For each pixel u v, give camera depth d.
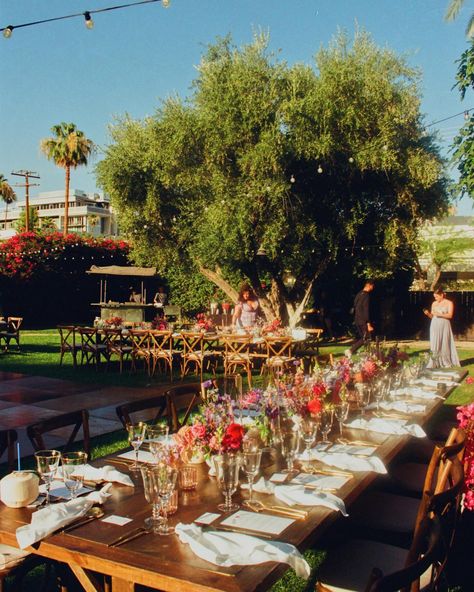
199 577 2.09
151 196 16.89
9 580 3.68
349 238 16.14
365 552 3.14
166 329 12.02
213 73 15.45
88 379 11.26
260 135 14.88
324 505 2.76
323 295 20.73
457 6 11.16
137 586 2.70
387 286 21.12
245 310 12.80
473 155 8.92
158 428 3.51
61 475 2.88
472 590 3.70
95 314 24.38
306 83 15.48
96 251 25.45
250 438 3.22
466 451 3.88
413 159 15.58
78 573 2.37
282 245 15.88
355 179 16.30
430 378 6.96
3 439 3.60
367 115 15.20
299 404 3.74
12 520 2.61
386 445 3.85
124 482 3.07
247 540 2.33
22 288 23.86
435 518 2.42
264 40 15.50
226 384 4.85
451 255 29.56
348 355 6.36
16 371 12.20
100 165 17.41
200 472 3.31
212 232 15.52
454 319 20.67
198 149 15.96
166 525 2.54
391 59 15.94
